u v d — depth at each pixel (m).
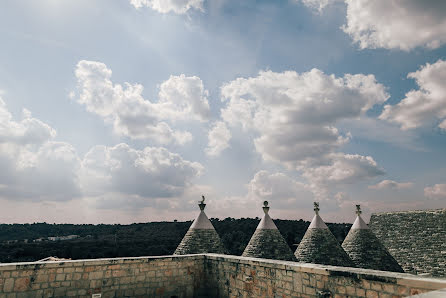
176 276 11.23
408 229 27.39
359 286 6.50
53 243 57.09
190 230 17.28
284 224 71.25
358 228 18.31
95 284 9.78
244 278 9.83
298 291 7.89
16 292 8.56
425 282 5.36
